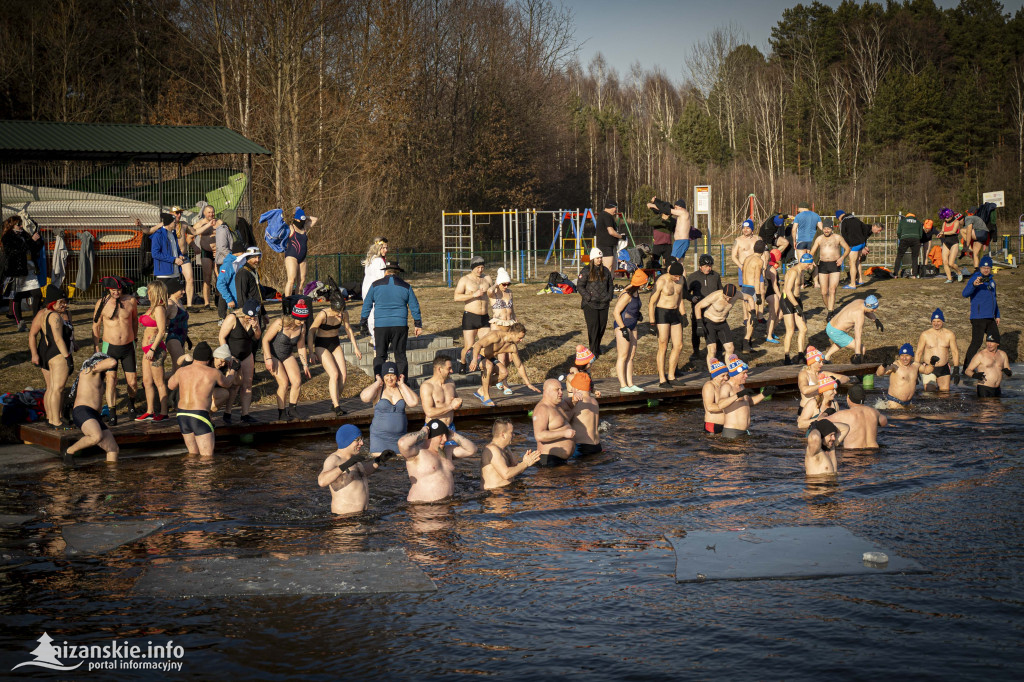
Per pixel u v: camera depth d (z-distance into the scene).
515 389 14.48
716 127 76.75
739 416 11.55
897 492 8.83
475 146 47.72
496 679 5.18
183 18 36.03
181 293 12.29
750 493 8.92
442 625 5.93
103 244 20.94
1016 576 6.62
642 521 8.10
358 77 35.56
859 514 8.17
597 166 68.81
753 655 5.44
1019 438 11.02
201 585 6.60
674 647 5.57
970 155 65.56
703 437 11.59
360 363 14.81
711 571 6.80
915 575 6.68
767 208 67.38
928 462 9.95
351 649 5.59
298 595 6.42
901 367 13.05
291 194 31.81
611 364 16.31
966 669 5.21
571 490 9.15
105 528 7.94
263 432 11.77
